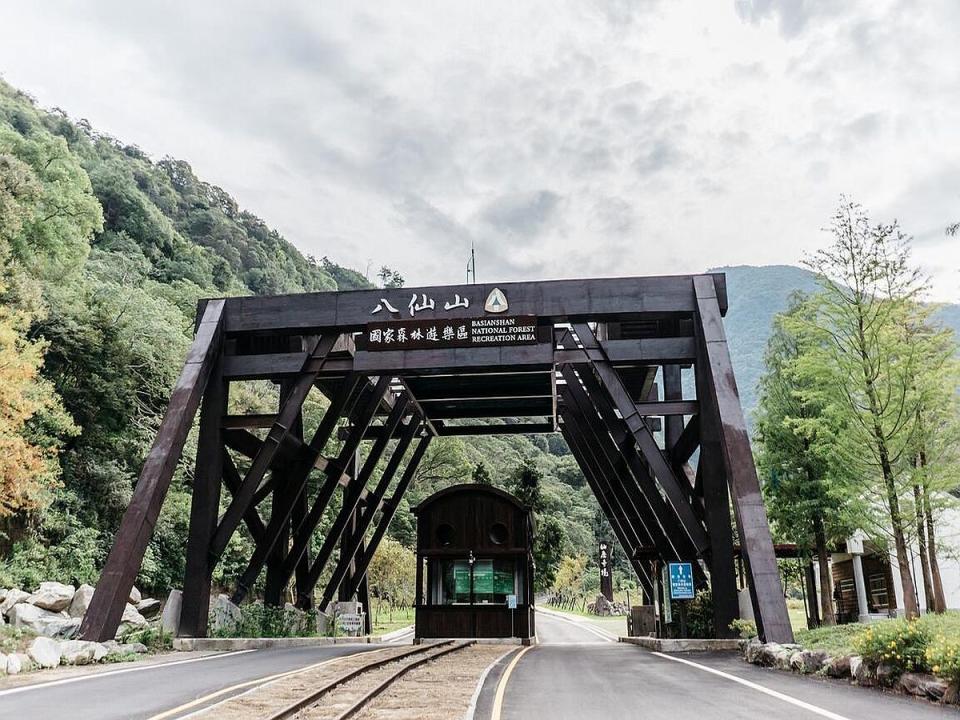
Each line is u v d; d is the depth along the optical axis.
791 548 28.34
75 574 27.27
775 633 16.11
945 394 18.22
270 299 22.69
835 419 19.09
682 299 21.52
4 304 27.70
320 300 22.50
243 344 25.11
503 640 25.36
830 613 24.42
